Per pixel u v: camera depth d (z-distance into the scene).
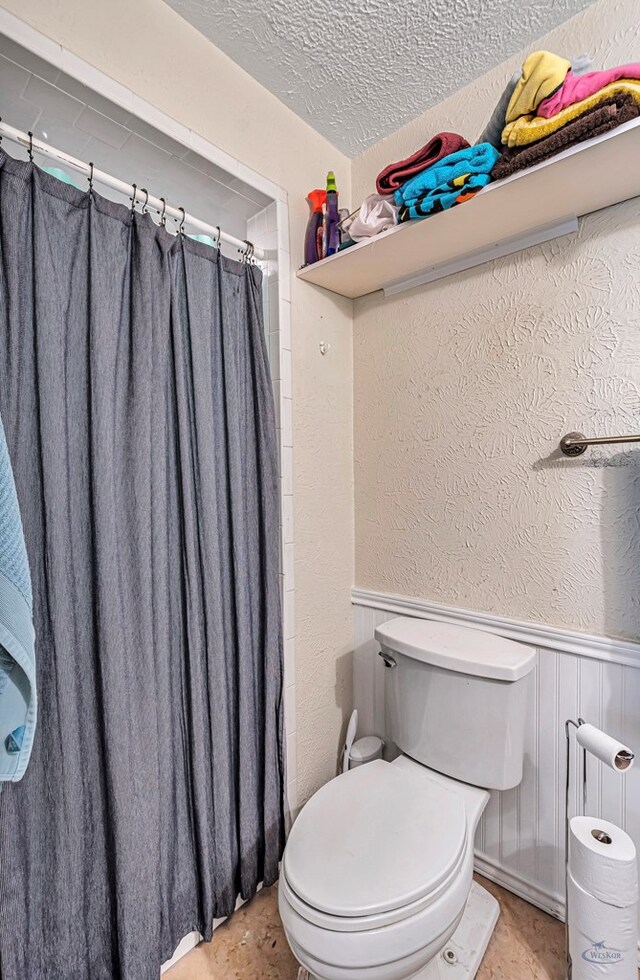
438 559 1.43
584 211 1.10
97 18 0.94
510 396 1.26
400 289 1.48
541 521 1.21
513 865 1.26
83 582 0.94
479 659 1.12
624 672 1.08
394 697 1.29
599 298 1.10
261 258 1.36
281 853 1.32
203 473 1.13
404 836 0.94
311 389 1.47
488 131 1.02
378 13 1.07
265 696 1.28
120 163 1.14
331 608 1.55
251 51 1.17
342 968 0.78
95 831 0.94
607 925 0.93
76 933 0.90
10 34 0.82
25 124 1.00
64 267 0.92
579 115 0.86
